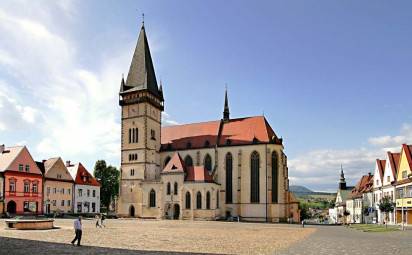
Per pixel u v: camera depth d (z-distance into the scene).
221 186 108.88
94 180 132.75
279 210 104.44
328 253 28.91
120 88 118.50
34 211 102.81
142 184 108.88
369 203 112.69
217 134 114.81
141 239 41.22
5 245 32.47
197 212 100.56
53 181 111.75
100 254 27.52
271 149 106.00
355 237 45.69
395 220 84.25
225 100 128.62
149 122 115.44
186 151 116.38
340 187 177.00
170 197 104.31
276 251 30.52
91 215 114.06
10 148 103.06
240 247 33.53
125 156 114.62
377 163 103.00
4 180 94.50
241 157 107.88
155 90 120.50
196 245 35.12
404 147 82.50
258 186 105.00
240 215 105.12
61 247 31.92
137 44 122.00
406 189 79.00
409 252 29.28
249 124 112.94
